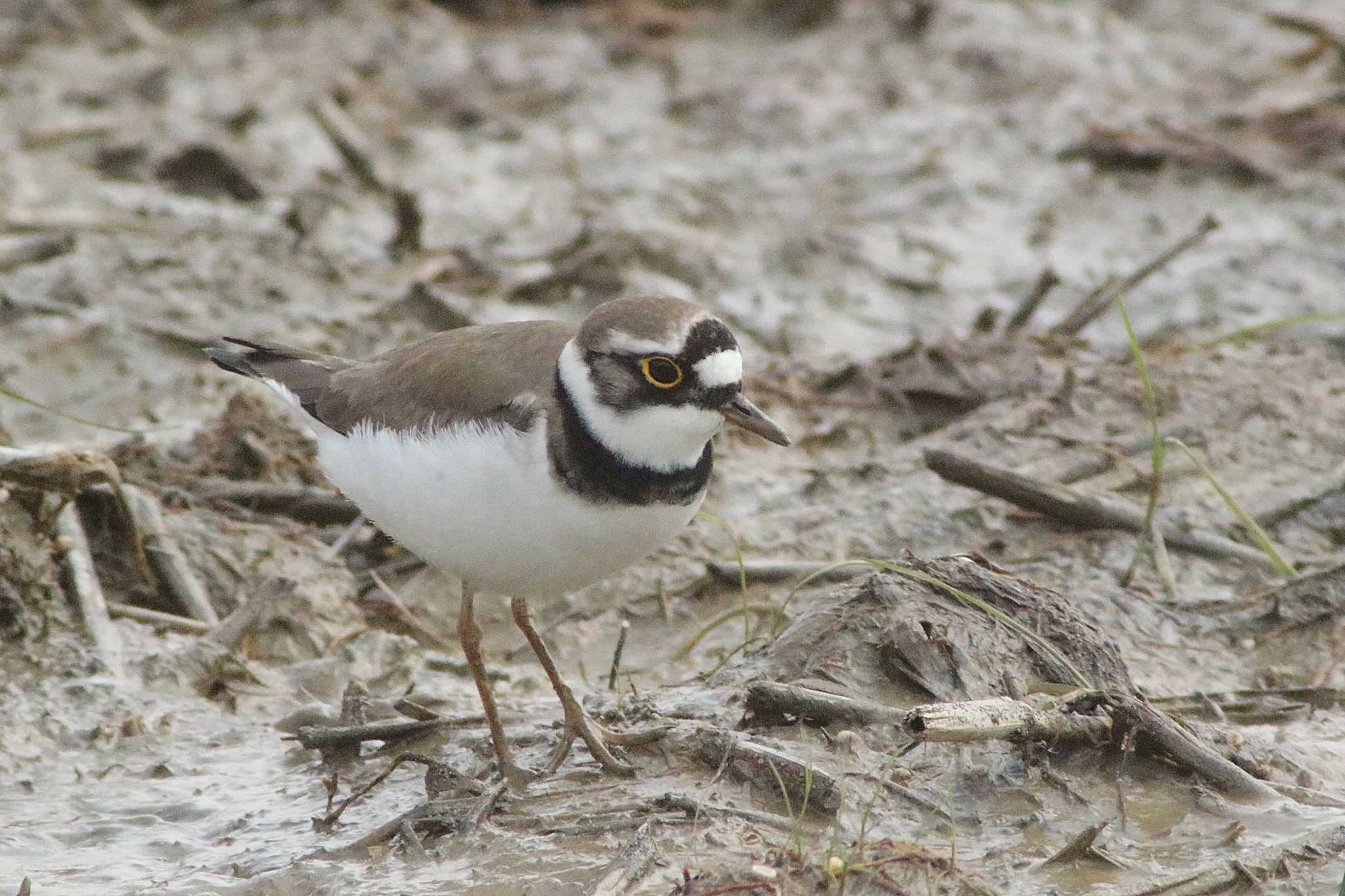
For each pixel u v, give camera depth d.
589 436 7.94
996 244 17.28
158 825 8.60
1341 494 12.05
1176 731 8.19
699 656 10.84
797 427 13.83
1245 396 13.27
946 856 7.41
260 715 10.00
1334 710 9.39
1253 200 18.00
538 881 7.53
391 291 16.06
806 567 11.40
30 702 9.76
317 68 20.59
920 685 8.48
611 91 20.52
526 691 10.35
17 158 18.14
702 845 7.59
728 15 22.39
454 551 8.34
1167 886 7.23
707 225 17.52
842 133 19.47
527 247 17.00
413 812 8.21
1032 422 13.17
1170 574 10.91
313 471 12.96
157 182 18.11
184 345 15.04
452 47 21.33
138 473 12.66
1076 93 20.20
